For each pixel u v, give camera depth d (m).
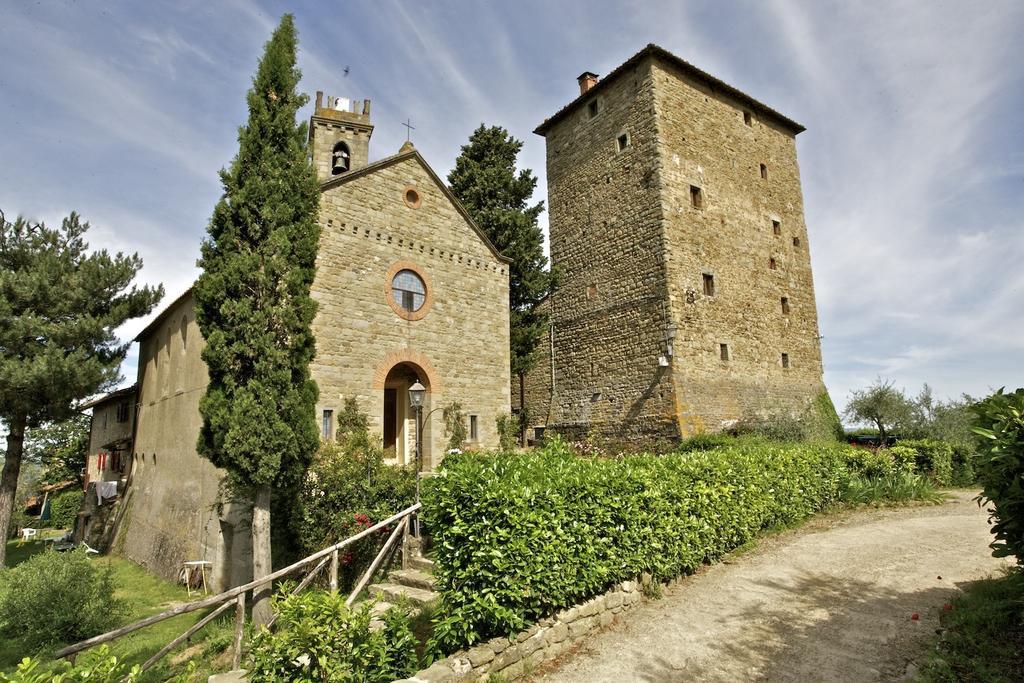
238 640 6.95
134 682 4.18
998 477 5.29
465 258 16.34
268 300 9.85
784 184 24.39
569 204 23.72
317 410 12.59
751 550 9.70
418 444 11.45
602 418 20.50
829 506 13.09
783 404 21.39
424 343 14.91
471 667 5.08
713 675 5.41
